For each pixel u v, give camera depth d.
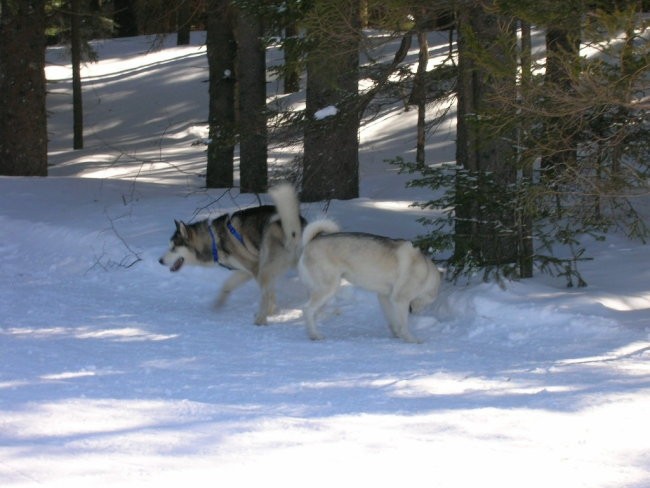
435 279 10.48
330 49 12.13
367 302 12.20
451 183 12.32
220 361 9.01
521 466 5.31
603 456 5.52
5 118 24.33
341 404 6.94
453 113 26.20
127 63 43.06
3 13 24.12
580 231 12.04
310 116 14.32
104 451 5.47
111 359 9.02
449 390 7.48
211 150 15.54
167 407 6.73
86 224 17.06
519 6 9.03
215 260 12.15
